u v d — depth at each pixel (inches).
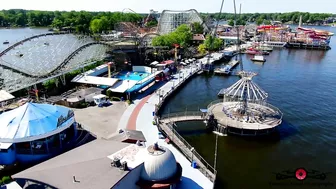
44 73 3595.0
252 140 2699.3
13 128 1974.7
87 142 2143.2
